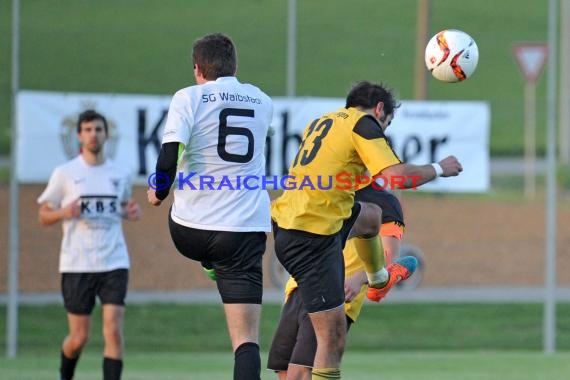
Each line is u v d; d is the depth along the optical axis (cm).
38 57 9138
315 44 10169
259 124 1814
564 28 7612
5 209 5169
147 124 3241
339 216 1770
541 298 4184
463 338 3597
